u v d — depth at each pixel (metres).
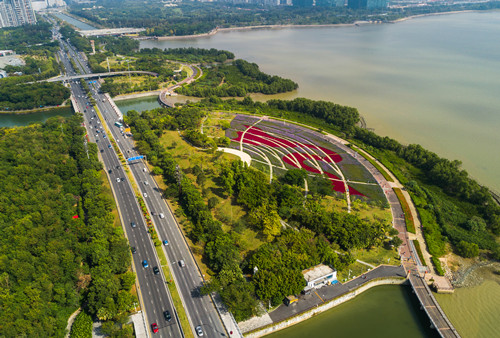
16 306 198.75
